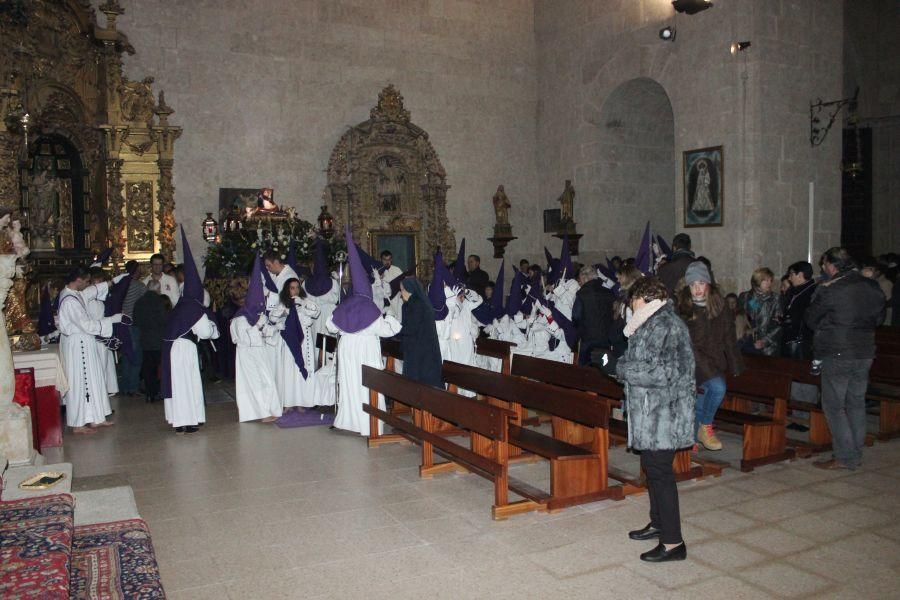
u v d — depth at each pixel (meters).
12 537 3.92
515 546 5.11
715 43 14.34
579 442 7.69
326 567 4.83
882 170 18.55
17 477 5.21
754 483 6.44
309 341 9.72
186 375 8.73
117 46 13.92
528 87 19.53
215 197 15.66
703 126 14.62
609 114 17.61
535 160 19.66
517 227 19.53
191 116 15.42
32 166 12.70
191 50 15.42
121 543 4.52
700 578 4.55
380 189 17.33
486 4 18.97
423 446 6.85
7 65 11.51
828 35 14.72
